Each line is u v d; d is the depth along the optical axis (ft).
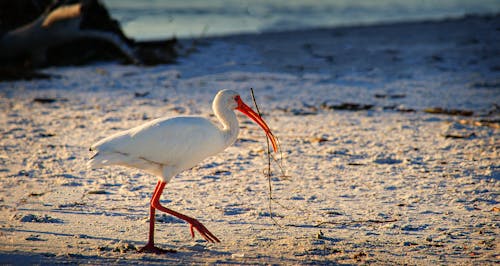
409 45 93.76
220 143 29.43
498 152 44.04
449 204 33.27
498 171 39.45
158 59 81.30
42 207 31.83
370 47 92.32
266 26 117.60
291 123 53.31
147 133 26.99
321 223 30.22
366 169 40.09
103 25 83.46
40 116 54.34
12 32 78.18
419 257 25.93
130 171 39.14
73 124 51.65
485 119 54.90
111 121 53.01
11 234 27.53
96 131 49.39
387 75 75.20
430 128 51.70
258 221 30.50
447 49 89.97
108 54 84.38
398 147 45.52
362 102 62.03
